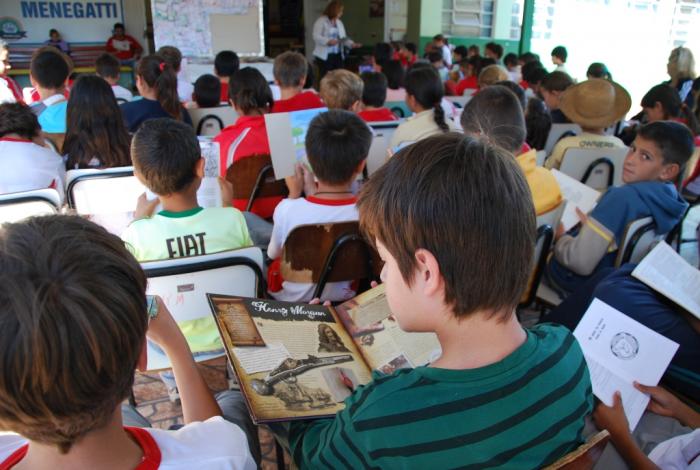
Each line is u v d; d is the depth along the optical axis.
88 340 0.51
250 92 3.09
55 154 2.41
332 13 9.23
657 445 1.14
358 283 1.85
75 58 9.98
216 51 7.89
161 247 1.52
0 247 0.52
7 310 0.49
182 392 0.93
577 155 2.91
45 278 0.51
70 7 9.86
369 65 7.72
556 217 2.00
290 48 12.16
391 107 4.91
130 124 3.47
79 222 0.59
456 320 0.70
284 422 0.93
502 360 0.69
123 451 0.63
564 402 0.71
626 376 1.22
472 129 2.02
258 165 2.73
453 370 0.69
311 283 1.79
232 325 1.03
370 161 3.11
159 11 7.47
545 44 11.38
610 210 1.90
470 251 0.65
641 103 3.79
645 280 1.37
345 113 1.91
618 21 11.41
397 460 0.67
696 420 1.19
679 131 1.88
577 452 0.68
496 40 11.09
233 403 1.10
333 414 0.89
